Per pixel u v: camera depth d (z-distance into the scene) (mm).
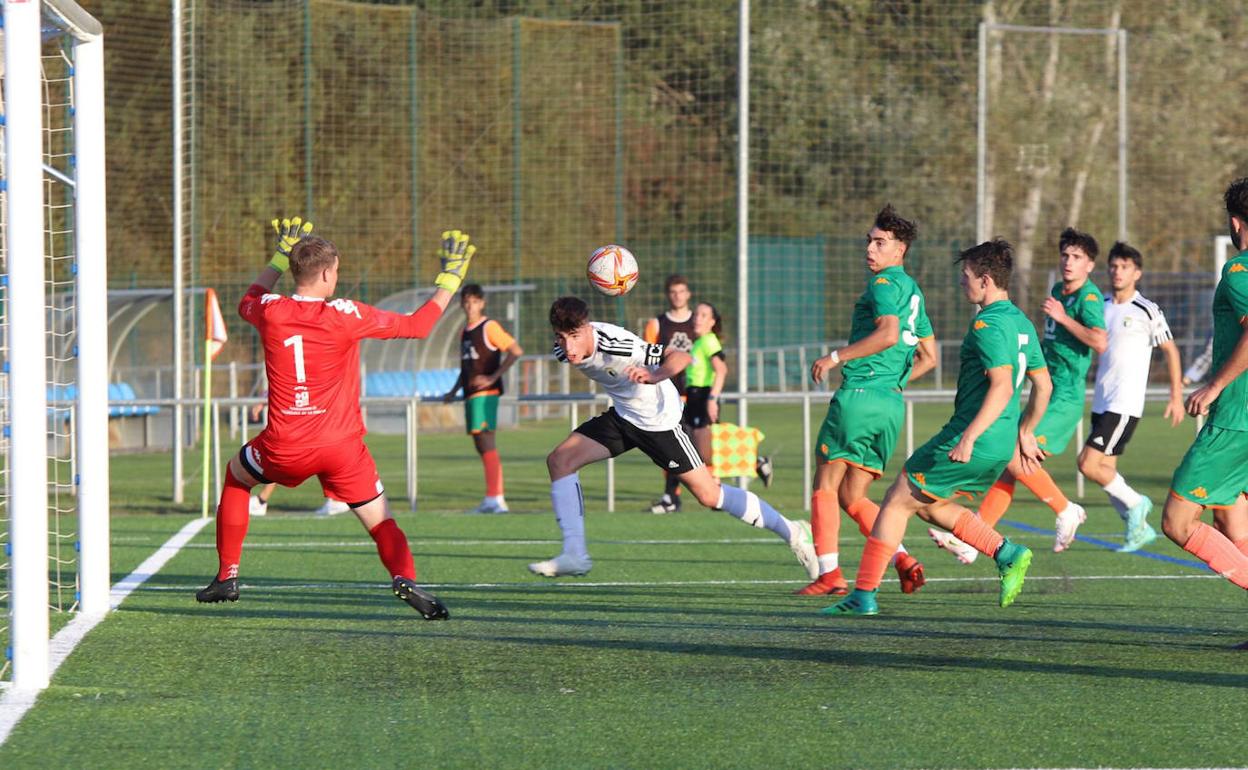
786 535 29047
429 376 94375
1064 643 22891
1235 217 22203
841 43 80250
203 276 77812
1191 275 85500
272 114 78750
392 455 74812
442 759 15852
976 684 19703
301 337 22500
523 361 94312
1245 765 15633
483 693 19156
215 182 77188
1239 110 90750
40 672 19422
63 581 30047
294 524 42906
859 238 83938
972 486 25203
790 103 80000
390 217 85062
